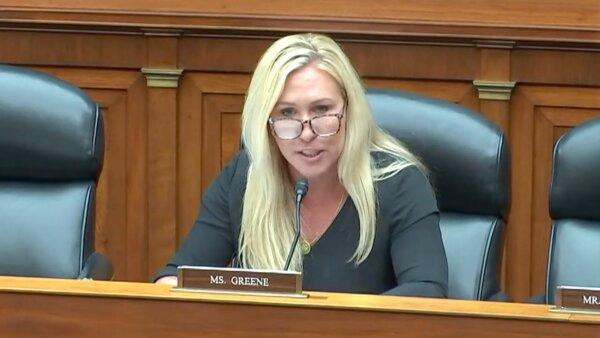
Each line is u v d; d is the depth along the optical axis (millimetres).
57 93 8844
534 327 5805
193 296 6016
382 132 8047
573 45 12086
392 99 8539
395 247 7652
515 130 12344
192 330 6008
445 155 8391
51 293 6043
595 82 12148
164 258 12781
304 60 7387
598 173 8266
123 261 12812
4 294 6066
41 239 8805
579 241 8336
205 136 12633
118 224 12797
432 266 7449
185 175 12688
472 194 8406
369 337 5910
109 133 12711
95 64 12602
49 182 9023
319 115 7414
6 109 8812
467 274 8312
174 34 12430
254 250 7801
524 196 12375
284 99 7406
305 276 7746
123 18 12453
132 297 6016
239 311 5973
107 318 6043
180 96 12609
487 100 12289
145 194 12734
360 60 12383
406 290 7207
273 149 7660
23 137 8828
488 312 5852
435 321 5863
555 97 12242
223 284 6152
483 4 12164
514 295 12445
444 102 8539
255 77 7535
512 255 12422
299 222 7477
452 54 12289
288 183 7789
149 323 6023
